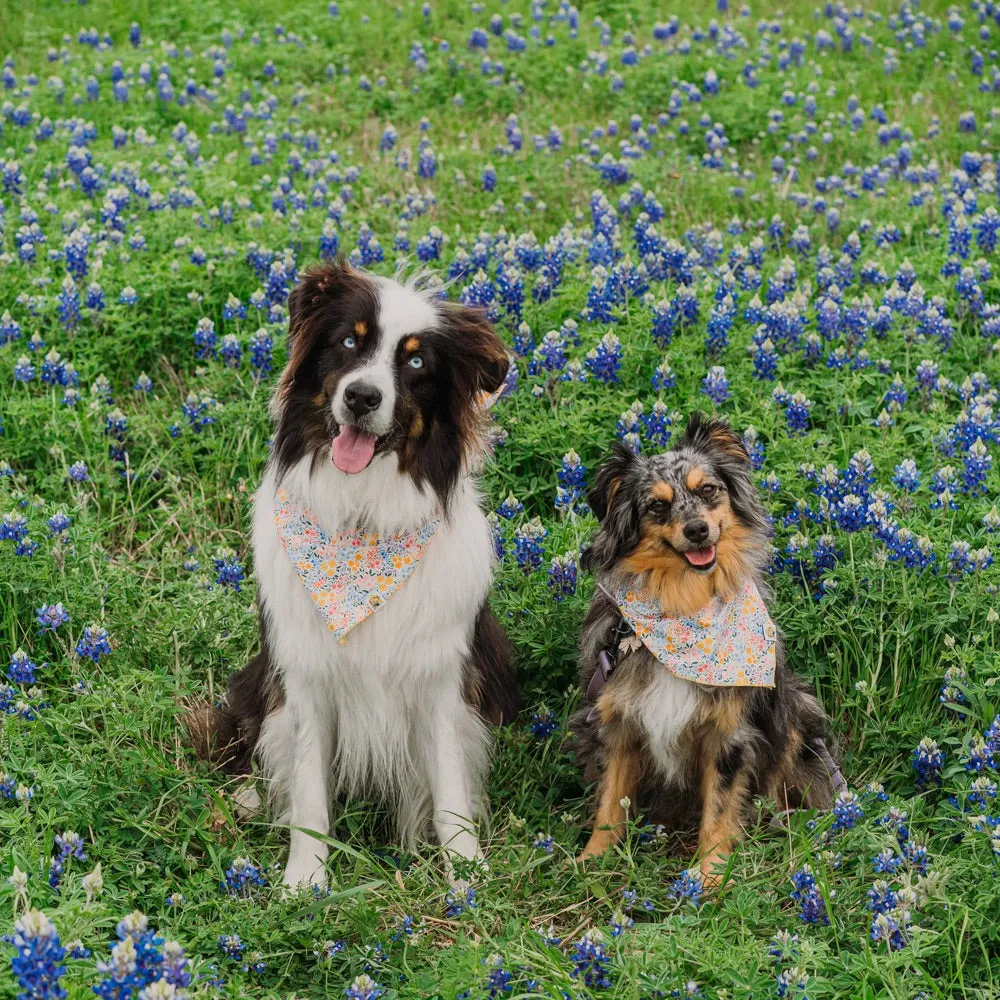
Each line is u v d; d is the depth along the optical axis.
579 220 5.03
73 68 6.52
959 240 4.59
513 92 6.55
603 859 3.36
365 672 3.44
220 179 5.05
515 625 3.72
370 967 3.19
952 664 3.56
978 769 3.41
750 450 3.88
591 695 3.52
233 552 3.85
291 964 3.19
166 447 4.17
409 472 3.39
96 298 4.33
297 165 5.41
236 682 3.61
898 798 3.45
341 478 3.39
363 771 3.51
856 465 3.77
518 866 3.36
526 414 4.06
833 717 3.66
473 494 3.52
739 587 3.47
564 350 4.18
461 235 4.79
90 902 3.10
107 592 3.73
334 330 3.37
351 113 6.35
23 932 2.87
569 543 3.79
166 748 3.57
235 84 6.52
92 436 4.10
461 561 3.45
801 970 3.10
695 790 3.54
